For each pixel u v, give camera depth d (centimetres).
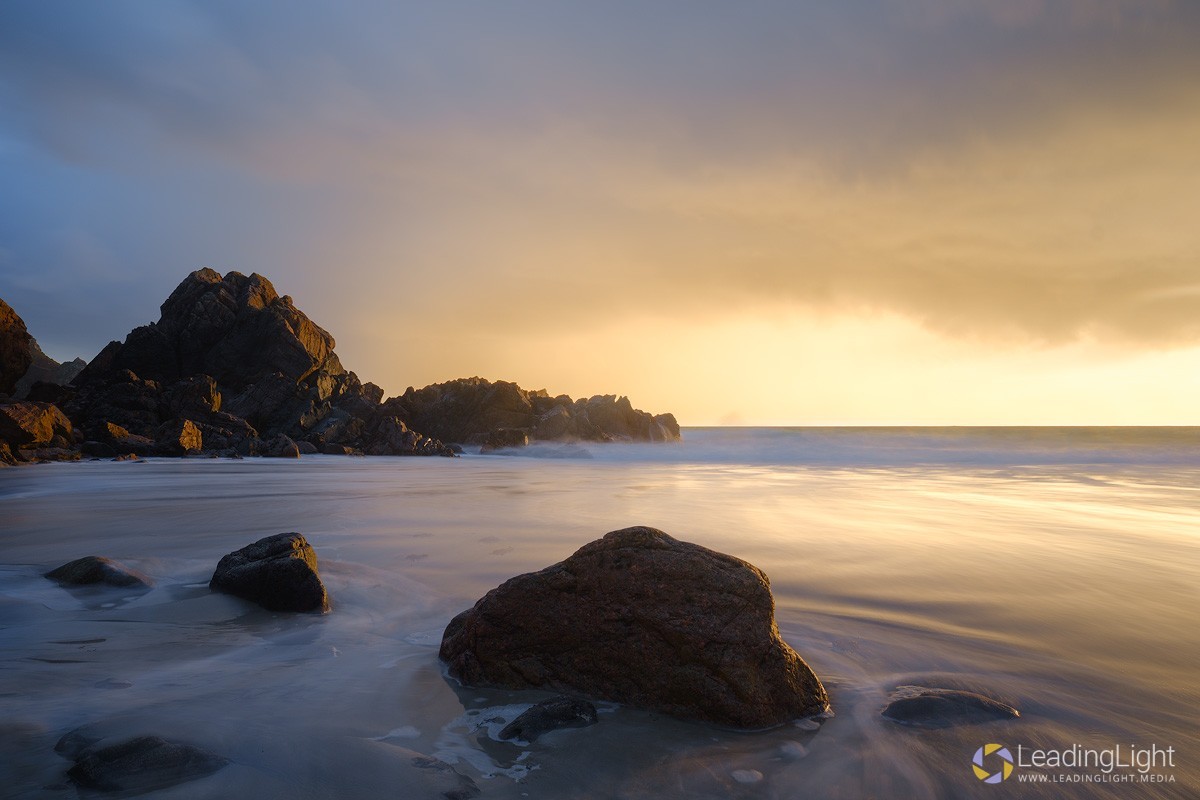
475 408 6431
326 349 5806
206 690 496
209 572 873
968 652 596
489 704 485
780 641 497
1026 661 572
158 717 436
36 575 859
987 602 763
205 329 5234
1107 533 1281
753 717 454
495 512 1540
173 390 4559
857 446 6366
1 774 357
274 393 4962
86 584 788
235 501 1755
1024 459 4566
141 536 1177
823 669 556
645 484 2466
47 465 3014
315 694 495
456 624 592
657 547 543
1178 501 1931
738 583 511
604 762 399
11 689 489
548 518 1434
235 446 4219
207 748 389
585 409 6544
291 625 672
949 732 438
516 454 5528
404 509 1592
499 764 393
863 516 1522
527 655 522
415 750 406
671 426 6906
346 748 402
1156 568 952
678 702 475
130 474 2655
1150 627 671
